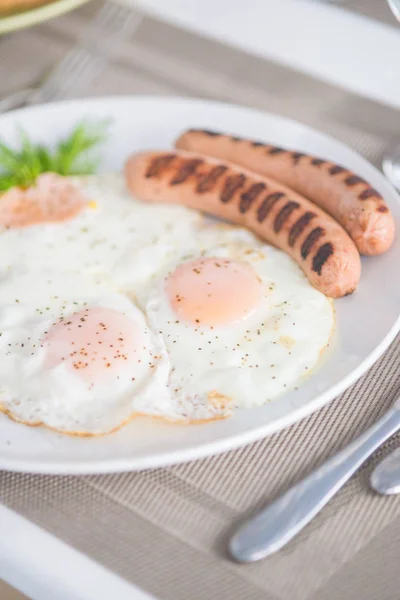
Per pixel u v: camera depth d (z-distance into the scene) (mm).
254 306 522
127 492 457
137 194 577
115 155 608
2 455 455
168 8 711
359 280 526
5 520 449
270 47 683
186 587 430
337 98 642
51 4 607
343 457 456
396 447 466
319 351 498
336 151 589
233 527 444
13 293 536
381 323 503
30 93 650
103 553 439
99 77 659
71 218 572
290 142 601
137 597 429
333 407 483
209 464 464
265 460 465
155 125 615
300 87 651
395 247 534
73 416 477
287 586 428
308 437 473
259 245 556
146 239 563
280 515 439
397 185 583
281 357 497
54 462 449
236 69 666
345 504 449
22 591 443
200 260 546
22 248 559
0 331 518
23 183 591
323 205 553
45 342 509
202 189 565
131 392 491
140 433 464
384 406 483
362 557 435
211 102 616
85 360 500
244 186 558
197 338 512
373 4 747
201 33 691
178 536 443
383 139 612
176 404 480
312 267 521
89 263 552
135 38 688
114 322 519
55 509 452
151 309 529
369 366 487
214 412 473
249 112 610
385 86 651
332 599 425
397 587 428
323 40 691
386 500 450
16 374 497
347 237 525
